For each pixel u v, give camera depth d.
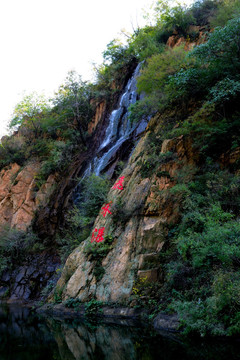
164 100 13.94
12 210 25.11
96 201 14.59
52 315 10.93
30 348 6.24
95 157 21.62
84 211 15.30
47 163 24.58
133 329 7.43
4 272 19.20
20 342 6.85
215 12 19.38
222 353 4.95
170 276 8.42
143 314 8.41
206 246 7.29
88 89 28.83
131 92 23.23
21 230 21.61
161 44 21.64
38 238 20.33
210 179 9.84
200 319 6.34
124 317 8.78
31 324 9.34
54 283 14.64
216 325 6.05
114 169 17.31
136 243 10.07
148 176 11.32
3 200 25.66
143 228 10.06
